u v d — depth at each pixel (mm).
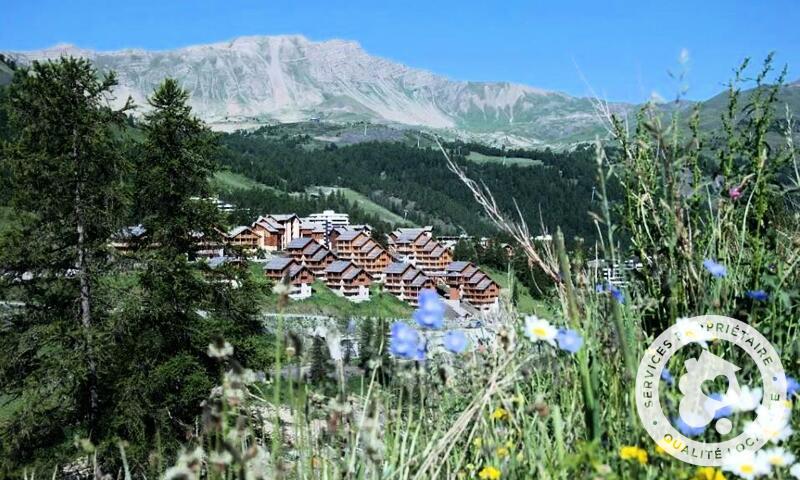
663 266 2717
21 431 17000
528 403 2328
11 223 20125
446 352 2400
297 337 2215
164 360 18703
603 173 2594
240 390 2092
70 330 18562
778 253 2824
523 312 2604
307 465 2158
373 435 2150
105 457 8992
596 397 2012
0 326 19281
